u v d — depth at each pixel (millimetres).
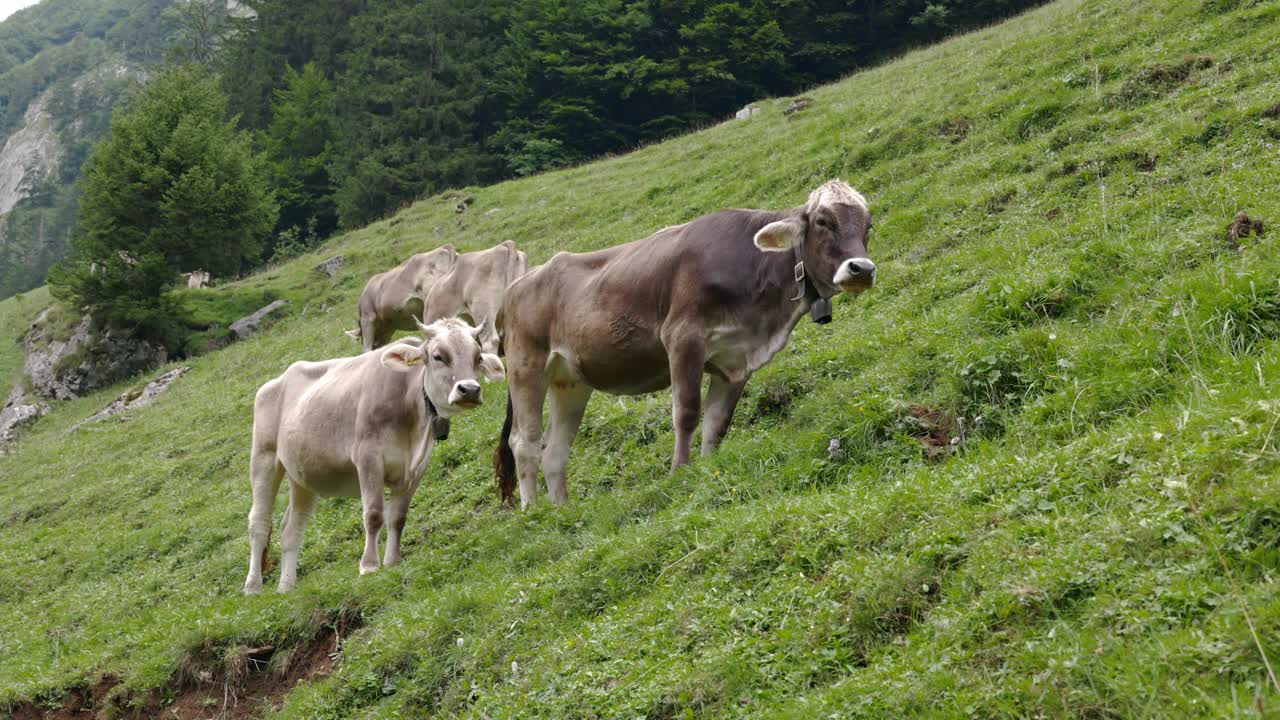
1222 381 6934
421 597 9281
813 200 9023
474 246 28609
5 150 152000
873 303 13211
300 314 32125
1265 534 4887
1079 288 9984
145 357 34250
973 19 51344
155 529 17188
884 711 5055
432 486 14227
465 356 10156
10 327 44312
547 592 8156
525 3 55875
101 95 152250
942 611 5543
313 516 14898
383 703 8031
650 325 9820
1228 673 4309
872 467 8359
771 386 11539
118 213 36375
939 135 18328
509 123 53250
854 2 54281
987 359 8914
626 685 6480
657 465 11812
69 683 10039
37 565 17812
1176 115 13969
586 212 26953
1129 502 5590
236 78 67188
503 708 7016
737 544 7332
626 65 51500
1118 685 4473
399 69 55938
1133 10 19344
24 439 31766
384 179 52438
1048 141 15367
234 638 9664
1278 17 15938
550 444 10984
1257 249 8977
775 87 53562
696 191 23609
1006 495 6266
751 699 5820
